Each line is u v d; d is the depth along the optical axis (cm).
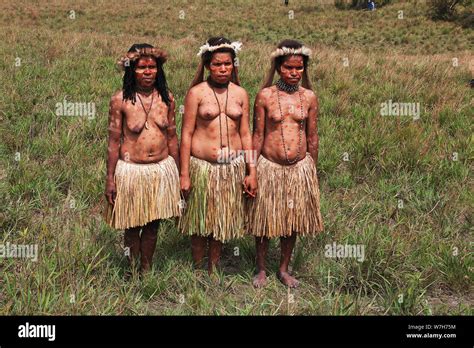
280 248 474
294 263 450
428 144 704
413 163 651
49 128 725
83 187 562
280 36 2822
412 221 530
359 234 479
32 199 543
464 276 425
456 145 714
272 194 411
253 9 3591
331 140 718
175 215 405
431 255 454
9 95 838
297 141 412
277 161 412
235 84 419
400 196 593
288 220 412
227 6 3669
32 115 766
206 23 3089
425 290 411
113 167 395
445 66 1300
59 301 367
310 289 427
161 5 3606
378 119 812
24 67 1040
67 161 620
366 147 686
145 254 420
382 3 3338
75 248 423
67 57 1191
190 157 411
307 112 415
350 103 928
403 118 821
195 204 409
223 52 394
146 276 412
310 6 3603
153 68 384
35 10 3191
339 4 3488
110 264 427
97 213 533
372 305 402
